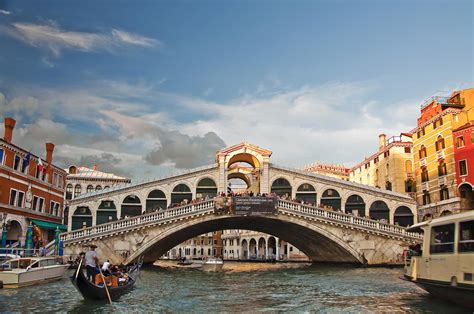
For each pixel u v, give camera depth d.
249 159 41.03
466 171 31.75
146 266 38.16
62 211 39.56
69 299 15.62
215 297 16.70
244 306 14.51
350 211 37.88
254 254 67.75
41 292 17.22
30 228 28.00
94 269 15.44
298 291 18.47
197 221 30.48
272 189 38.34
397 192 39.78
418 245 16.30
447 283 13.48
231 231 75.75
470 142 31.66
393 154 42.28
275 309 13.91
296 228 33.16
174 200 37.69
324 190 38.38
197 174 38.19
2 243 27.16
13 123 30.92
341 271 29.19
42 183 34.81
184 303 15.17
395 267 31.34
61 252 27.83
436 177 35.09
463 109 33.66
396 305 14.38
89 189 50.50
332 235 31.23
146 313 13.21
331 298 16.20
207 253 78.19
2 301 15.13
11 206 29.61
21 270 18.77
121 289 16.42
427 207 36.06
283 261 56.03
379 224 31.94
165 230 29.91
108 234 28.95
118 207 37.12
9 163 29.69
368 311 13.38
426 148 36.84
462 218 13.08
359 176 53.53
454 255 13.25
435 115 35.22
